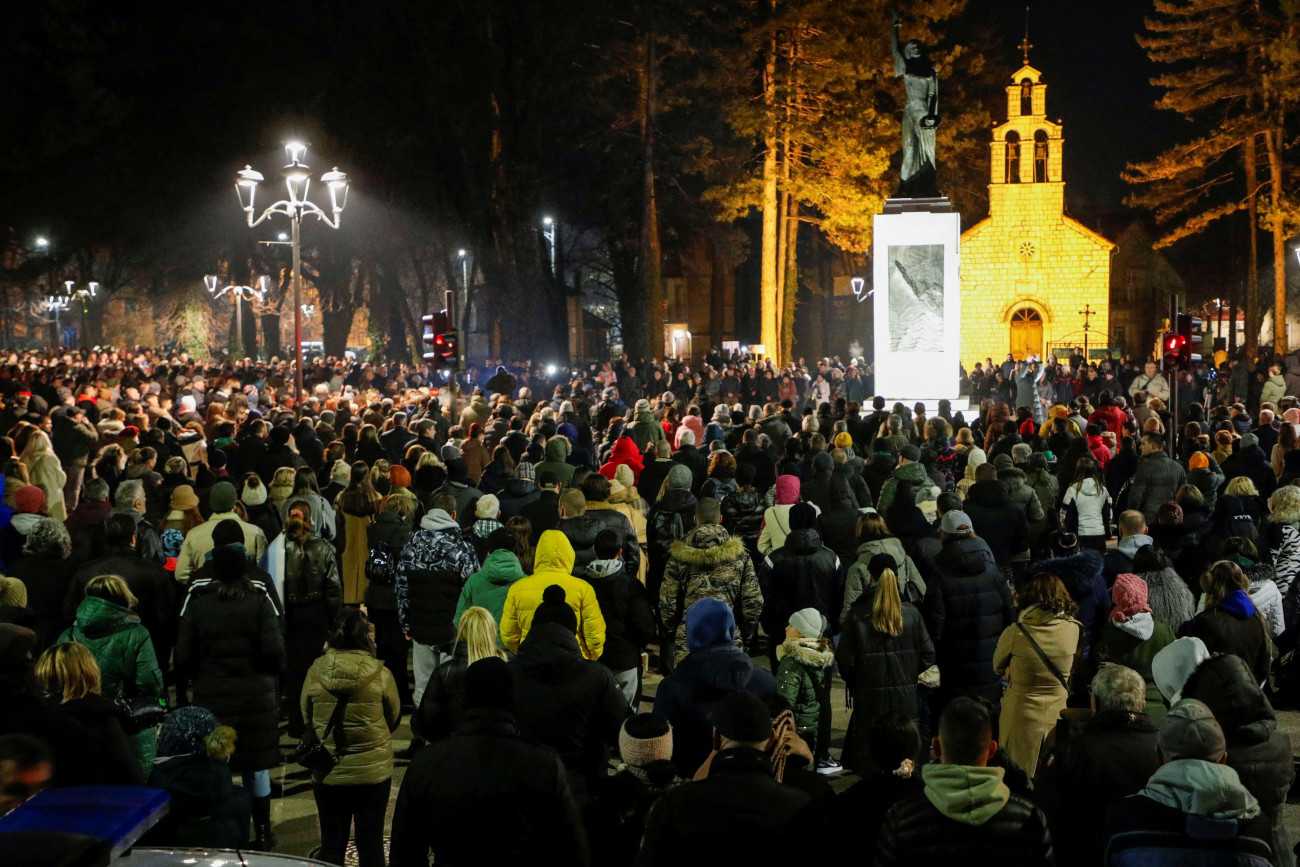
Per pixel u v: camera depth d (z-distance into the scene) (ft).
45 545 28.02
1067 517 40.34
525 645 19.65
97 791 10.27
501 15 135.54
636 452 46.11
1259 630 24.25
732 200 134.31
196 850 12.34
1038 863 13.38
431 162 145.28
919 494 37.60
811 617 25.40
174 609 28.25
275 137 148.15
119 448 40.88
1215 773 14.05
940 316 82.69
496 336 148.46
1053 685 22.68
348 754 20.58
